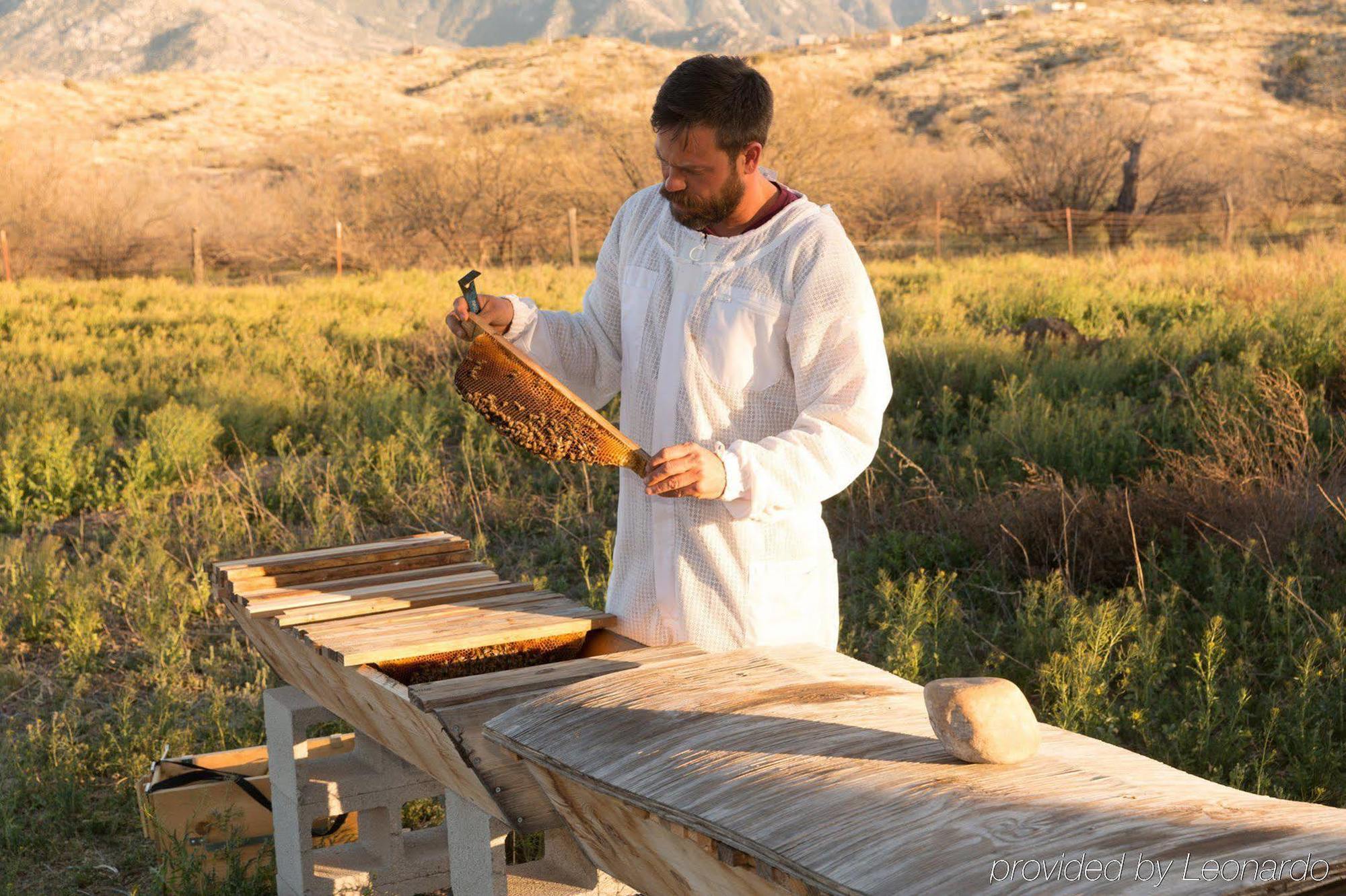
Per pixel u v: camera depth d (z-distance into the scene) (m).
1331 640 4.81
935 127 49.00
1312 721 4.29
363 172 31.31
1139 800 1.44
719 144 2.31
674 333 2.50
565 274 20.12
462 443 8.91
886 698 1.88
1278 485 6.35
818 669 2.04
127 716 4.68
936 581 5.59
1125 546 5.98
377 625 2.68
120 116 59.25
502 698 2.23
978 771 1.56
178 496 8.28
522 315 2.65
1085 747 1.69
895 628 5.06
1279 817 1.37
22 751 4.54
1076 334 11.18
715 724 1.81
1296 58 56.09
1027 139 30.39
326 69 77.19
